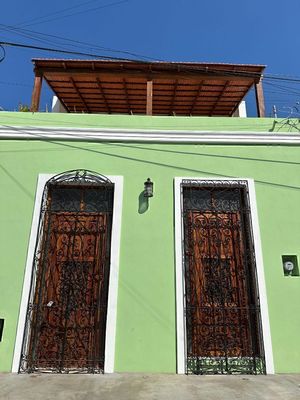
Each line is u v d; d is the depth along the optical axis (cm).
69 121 656
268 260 589
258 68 750
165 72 752
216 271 592
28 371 523
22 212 600
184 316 553
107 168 631
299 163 648
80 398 411
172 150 644
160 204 614
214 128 663
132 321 550
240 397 417
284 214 618
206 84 855
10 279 564
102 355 540
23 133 638
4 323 542
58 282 579
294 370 535
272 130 665
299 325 557
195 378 502
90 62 734
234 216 625
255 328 565
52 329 556
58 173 624
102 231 605
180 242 592
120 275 572
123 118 663
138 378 495
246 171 640
